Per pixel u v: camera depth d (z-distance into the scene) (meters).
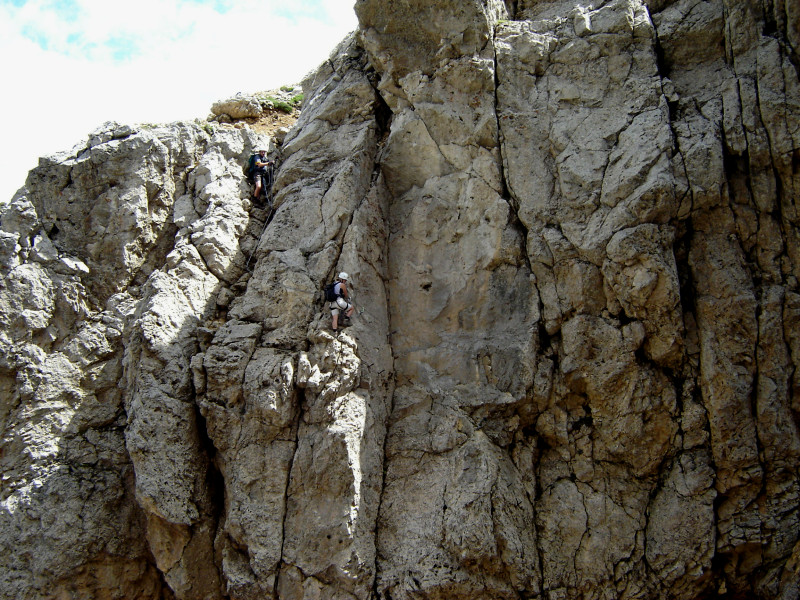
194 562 12.16
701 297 12.51
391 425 13.09
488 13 14.50
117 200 15.75
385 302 13.84
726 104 12.97
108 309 15.07
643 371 12.39
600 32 13.98
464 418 12.72
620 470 12.52
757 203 12.61
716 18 13.64
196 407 12.75
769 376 12.09
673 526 11.93
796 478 11.80
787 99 12.57
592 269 12.70
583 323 12.62
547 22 14.61
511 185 13.62
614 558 11.95
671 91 13.33
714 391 12.09
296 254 13.68
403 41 14.60
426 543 11.83
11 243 14.82
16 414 13.73
